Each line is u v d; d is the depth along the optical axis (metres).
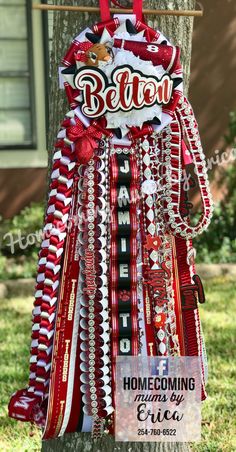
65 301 2.35
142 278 2.38
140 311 2.39
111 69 2.21
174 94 2.29
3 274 6.81
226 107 7.95
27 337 5.38
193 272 2.47
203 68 7.85
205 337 5.25
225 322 5.59
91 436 2.51
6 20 7.55
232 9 7.81
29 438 3.79
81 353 2.35
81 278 2.34
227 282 6.76
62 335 2.35
